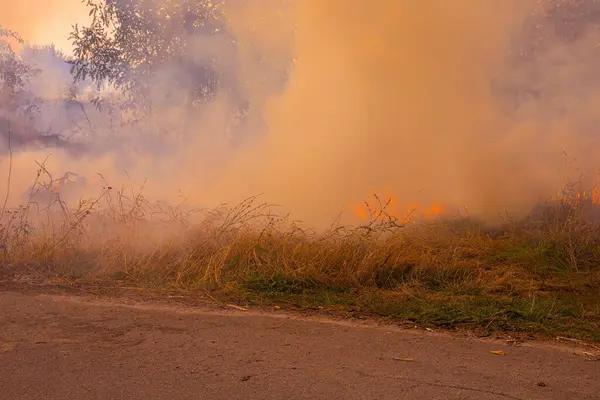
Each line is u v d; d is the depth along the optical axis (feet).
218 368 12.05
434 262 19.69
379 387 11.40
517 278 19.62
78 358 12.41
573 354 13.56
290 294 17.56
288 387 11.30
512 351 13.58
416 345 13.70
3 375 11.58
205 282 18.11
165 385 11.28
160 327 14.38
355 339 13.94
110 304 16.08
